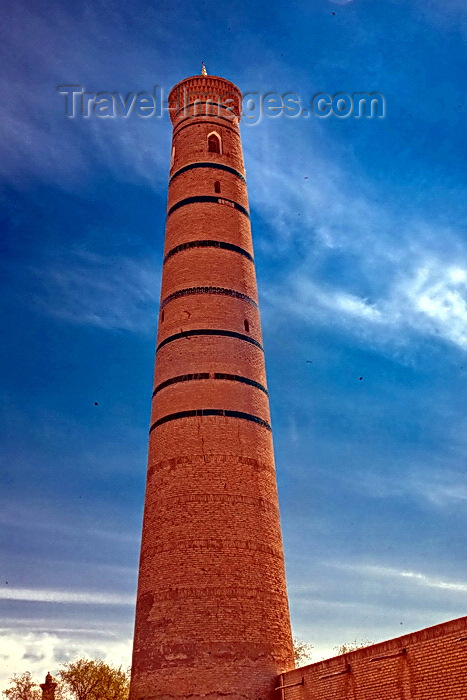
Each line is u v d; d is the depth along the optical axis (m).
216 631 30.41
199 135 44.22
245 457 34.72
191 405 35.56
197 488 33.44
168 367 37.31
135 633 32.59
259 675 30.20
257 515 33.62
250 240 42.72
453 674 21.86
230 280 39.53
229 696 29.34
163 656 30.34
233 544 32.38
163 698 29.59
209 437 34.66
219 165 43.38
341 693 26.62
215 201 41.91
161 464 34.84
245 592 31.52
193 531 32.44
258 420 36.31
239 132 46.56
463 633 21.73
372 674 25.27
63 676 52.22
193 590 31.19
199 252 40.00
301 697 28.91
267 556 33.03
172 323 38.53
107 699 51.84
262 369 38.50
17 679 52.41
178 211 42.06
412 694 23.31
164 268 41.53
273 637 31.39
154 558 32.72
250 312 39.50
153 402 37.75
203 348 37.03
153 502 34.31
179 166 43.84
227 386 36.16
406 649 23.94
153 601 31.77
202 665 29.77
